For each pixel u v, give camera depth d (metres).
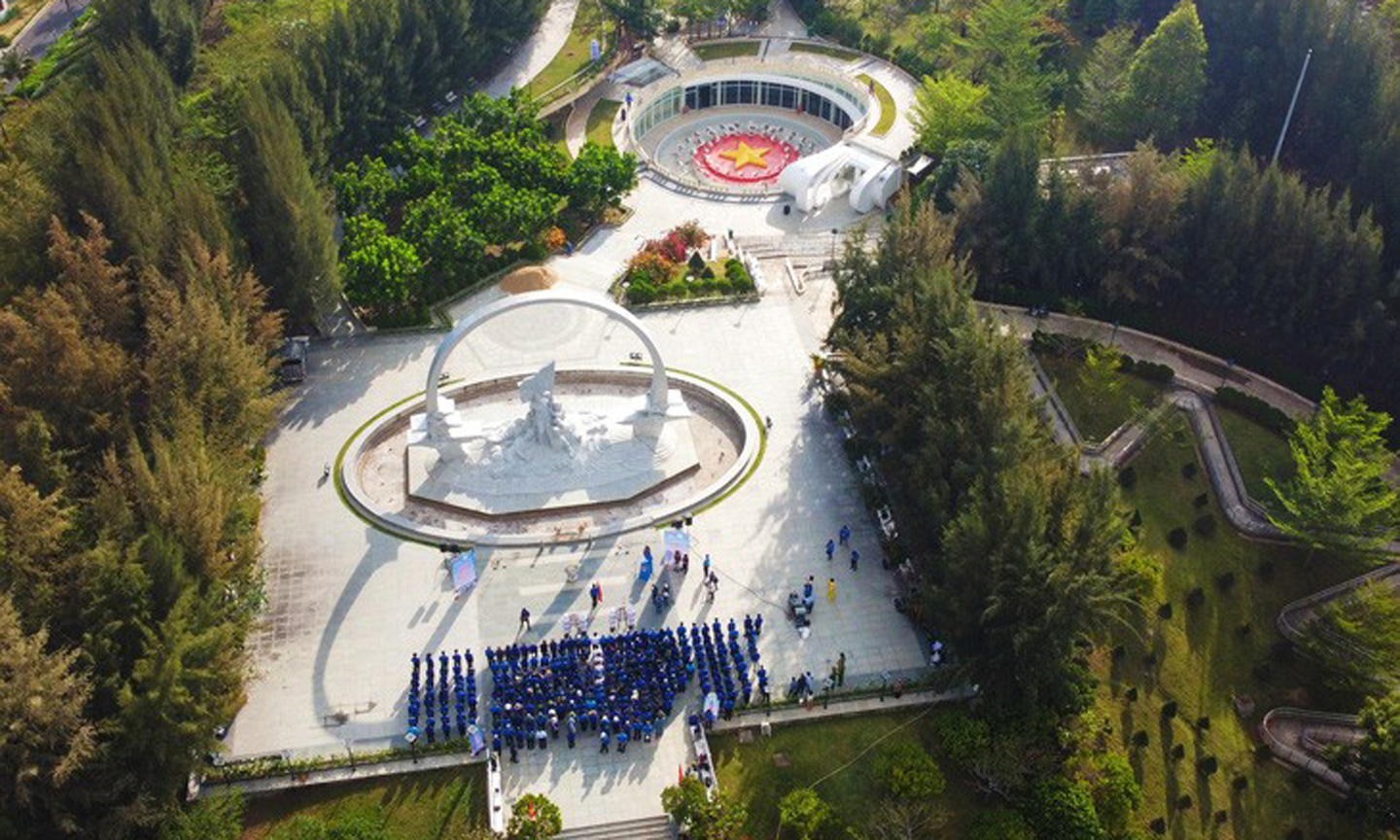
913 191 131.00
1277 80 128.25
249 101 102.75
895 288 93.44
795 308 113.12
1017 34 141.25
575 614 81.50
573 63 152.75
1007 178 106.75
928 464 80.88
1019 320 108.50
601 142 142.12
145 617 66.44
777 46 163.12
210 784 70.38
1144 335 106.56
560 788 71.31
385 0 129.88
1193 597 84.06
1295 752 76.56
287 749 72.81
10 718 59.22
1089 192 108.38
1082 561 70.94
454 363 105.25
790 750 73.69
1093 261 107.69
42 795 60.59
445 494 91.69
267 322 93.94
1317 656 79.69
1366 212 98.25
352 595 83.56
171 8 135.25
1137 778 74.06
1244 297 104.44
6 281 91.44
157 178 99.31
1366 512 80.94
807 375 104.50
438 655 79.25
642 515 90.12
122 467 79.81
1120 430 95.88
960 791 71.62
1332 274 99.38
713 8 159.75
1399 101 114.38
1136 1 153.25
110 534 69.56
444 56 139.12
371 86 126.12
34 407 79.25
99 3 137.62
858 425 93.88
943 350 83.44
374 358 106.12
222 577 73.12
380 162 118.94
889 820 67.81
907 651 80.06
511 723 73.69
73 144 97.31
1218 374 103.00
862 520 90.12
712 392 102.12
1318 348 101.75
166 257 93.94
